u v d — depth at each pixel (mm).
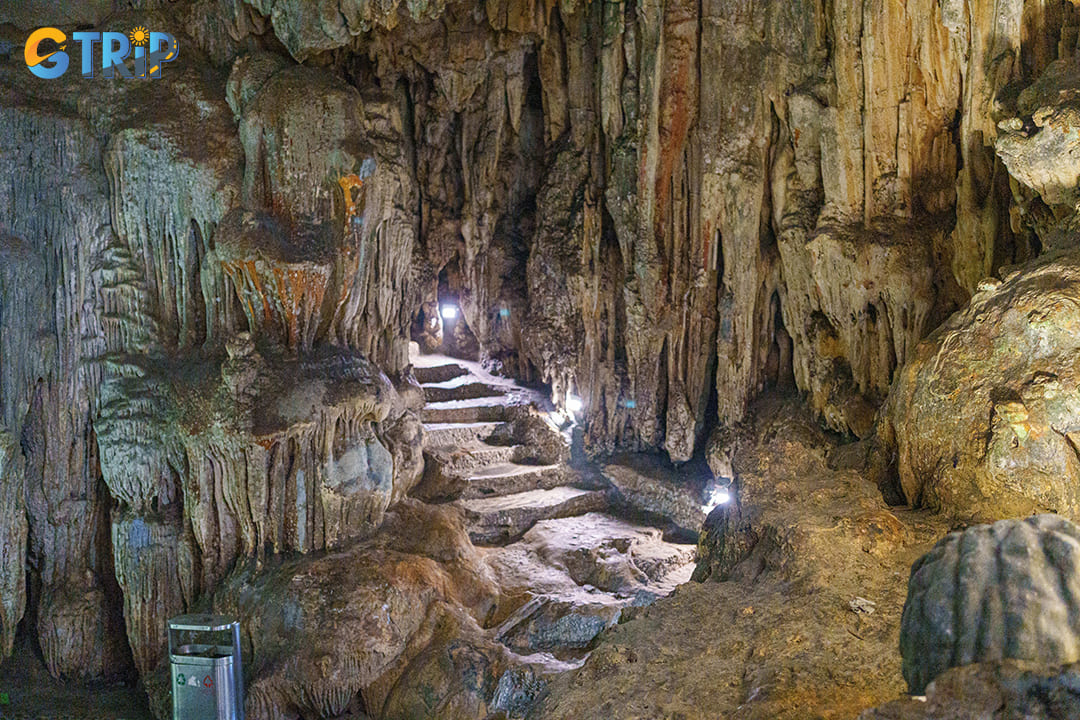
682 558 7855
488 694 6109
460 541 7582
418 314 11133
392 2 6902
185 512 7016
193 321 7211
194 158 6930
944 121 6316
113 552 7230
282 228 6906
